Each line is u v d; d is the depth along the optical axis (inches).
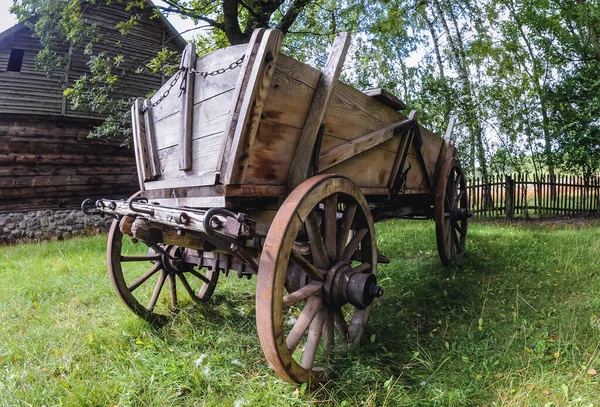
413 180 167.9
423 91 467.2
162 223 96.7
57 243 342.0
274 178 95.0
